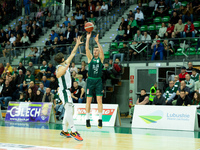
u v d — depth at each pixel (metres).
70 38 18.08
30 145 5.37
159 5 18.36
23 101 13.78
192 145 5.84
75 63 16.16
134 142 6.14
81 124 10.98
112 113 10.60
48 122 11.54
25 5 23.48
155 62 14.29
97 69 6.74
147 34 15.66
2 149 4.82
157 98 10.88
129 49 15.00
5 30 23.48
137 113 10.26
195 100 10.16
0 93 14.66
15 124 10.73
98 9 20.59
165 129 9.56
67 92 6.23
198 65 13.40
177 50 14.06
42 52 17.28
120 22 19.47
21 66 16.47
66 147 5.20
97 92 6.82
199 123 9.92
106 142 6.05
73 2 23.84
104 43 15.87
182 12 16.86
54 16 22.61
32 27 21.14
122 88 14.70
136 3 20.95
